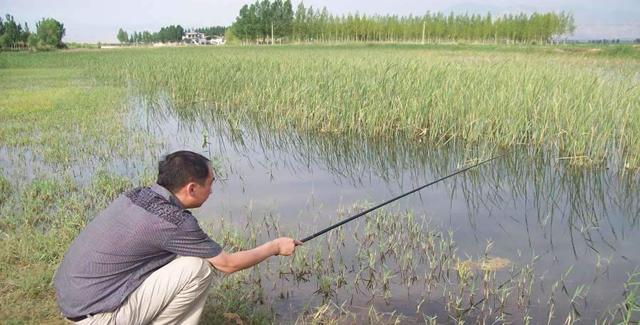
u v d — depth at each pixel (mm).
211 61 18422
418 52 30203
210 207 5809
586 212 5773
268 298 3816
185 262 2689
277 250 3086
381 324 3500
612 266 4391
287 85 11477
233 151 8719
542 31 61469
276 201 6051
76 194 6031
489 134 8758
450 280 4113
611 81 10727
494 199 6211
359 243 4789
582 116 7863
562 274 4238
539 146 8258
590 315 3629
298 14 70625
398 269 4293
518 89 9383
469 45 50531
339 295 3879
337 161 8086
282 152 8664
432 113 9281
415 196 6301
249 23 70875
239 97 12938
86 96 14266
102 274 2555
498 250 4695
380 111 9617
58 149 8141
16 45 63781
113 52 42000
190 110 12805
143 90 16375
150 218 2570
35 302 3568
